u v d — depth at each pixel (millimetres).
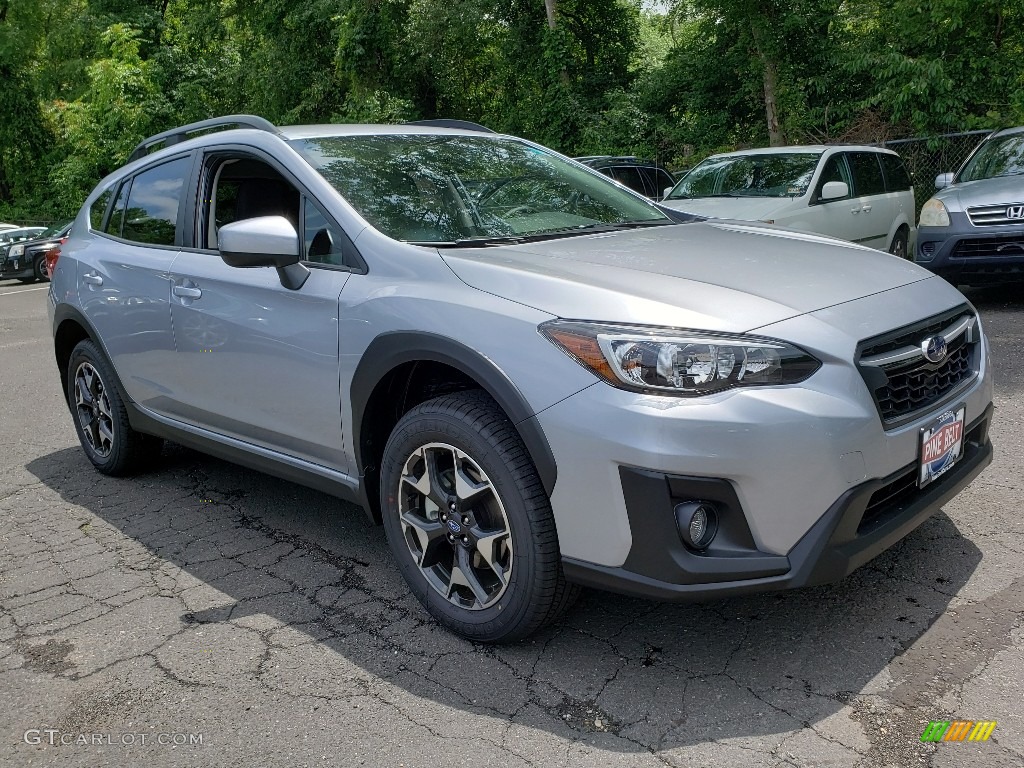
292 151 3367
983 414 2949
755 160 9234
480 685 2570
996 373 5453
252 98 28125
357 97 24672
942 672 2461
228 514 4066
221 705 2545
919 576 3000
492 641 2756
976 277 7191
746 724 2301
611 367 2322
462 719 2410
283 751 2316
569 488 2400
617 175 13328
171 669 2754
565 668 2629
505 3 22953
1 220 32250
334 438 3115
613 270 2695
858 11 16703
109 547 3756
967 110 14180
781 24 16641
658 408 2258
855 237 8977
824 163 8750
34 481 4719
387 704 2502
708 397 2264
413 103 25641
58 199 29344
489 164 3697
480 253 2873
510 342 2500
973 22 14250
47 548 3787
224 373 3521
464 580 2758
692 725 2314
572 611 2971
